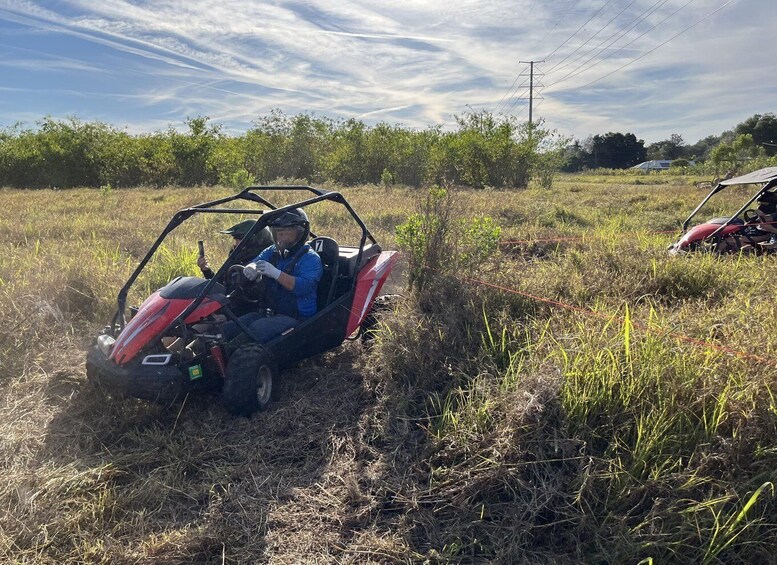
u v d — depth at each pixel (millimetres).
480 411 3586
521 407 3395
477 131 30328
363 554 2994
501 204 14023
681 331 4113
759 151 44219
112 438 4008
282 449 3904
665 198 17812
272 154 33000
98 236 9969
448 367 4254
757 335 3830
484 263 5902
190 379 4051
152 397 3963
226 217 11992
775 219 8289
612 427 3332
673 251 7262
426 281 5562
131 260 7492
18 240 9805
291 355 4664
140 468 3689
